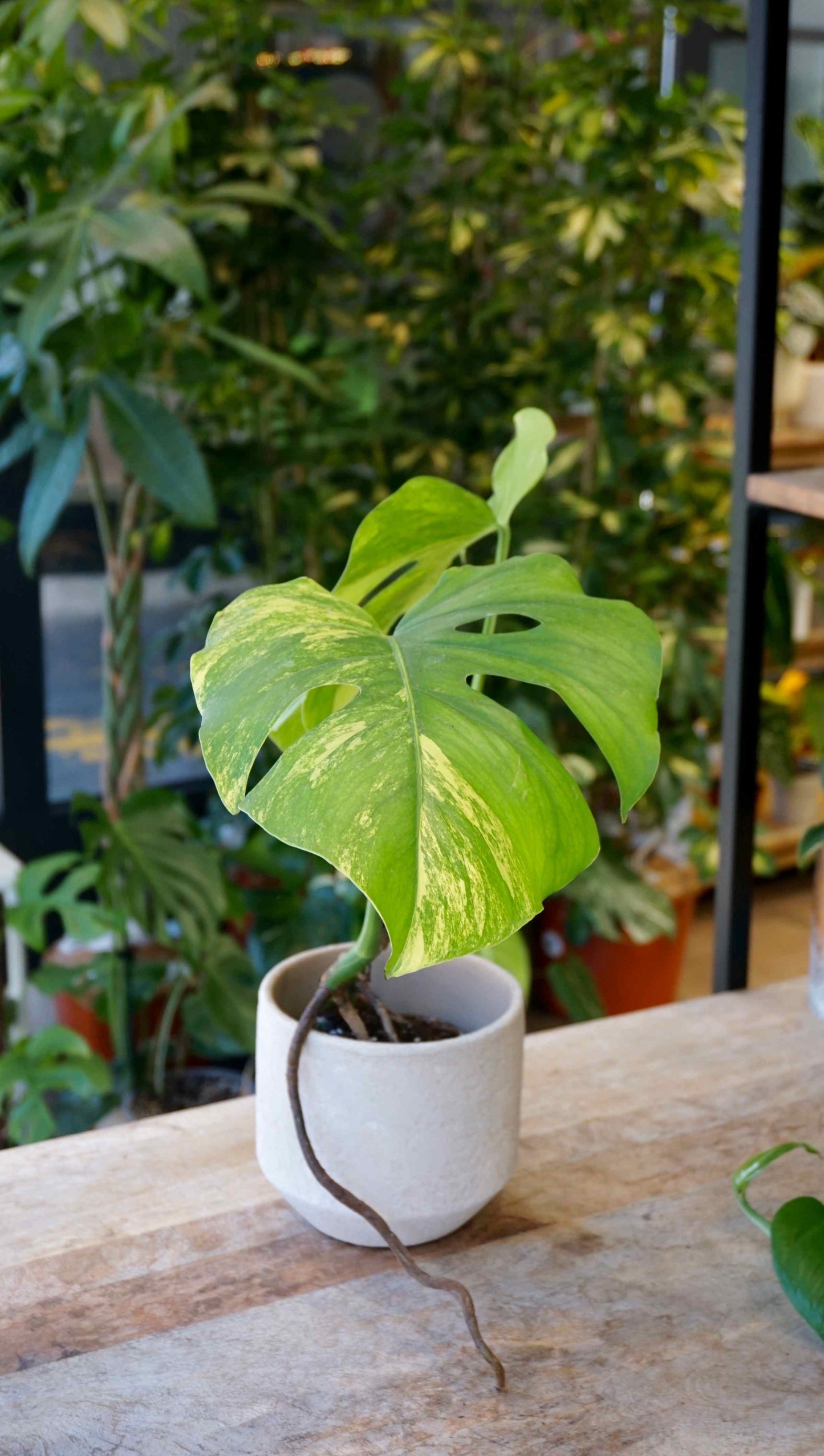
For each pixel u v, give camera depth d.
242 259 2.02
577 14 2.11
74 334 1.56
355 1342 0.67
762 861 2.31
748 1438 0.61
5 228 1.62
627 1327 0.68
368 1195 0.68
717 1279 0.72
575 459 2.32
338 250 2.12
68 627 2.49
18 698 2.40
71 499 2.43
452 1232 0.75
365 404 2.37
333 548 2.24
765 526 0.99
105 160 1.57
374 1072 0.66
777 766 2.39
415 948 0.47
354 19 2.16
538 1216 0.77
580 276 2.28
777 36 0.90
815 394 2.34
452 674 0.56
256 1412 0.62
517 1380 0.64
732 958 1.06
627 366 2.25
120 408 1.56
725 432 2.41
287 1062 0.67
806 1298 0.66
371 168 2.29
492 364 2.35
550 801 0.52
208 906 1.72
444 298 2.33
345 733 0.52
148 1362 0.65
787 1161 0.83
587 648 0.58
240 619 0.59
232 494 2.12
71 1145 0.83
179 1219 0.76
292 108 2.04
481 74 2.34
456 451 2.24
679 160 2.06
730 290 2.20
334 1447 0.60
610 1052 0.96
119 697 1.88
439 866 0.48
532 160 2.27
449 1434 0.61
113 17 1.52
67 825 2.51
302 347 2.26
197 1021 1.85
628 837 2.39
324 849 0.48
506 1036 0.69
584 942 2.25
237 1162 0.82
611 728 0.55
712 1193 0.80
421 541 0.74
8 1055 1.63
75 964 2.01
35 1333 0.67
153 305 1.75
